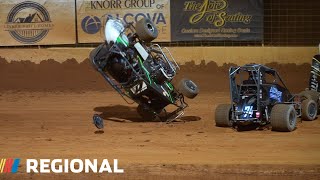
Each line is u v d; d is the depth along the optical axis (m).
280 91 22.25
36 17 37.53
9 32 37.53
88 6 37.47
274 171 15.61
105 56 22.84
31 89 32.94
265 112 21.44
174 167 16.12
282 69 36.84
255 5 37.38
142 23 22.70
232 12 37.38
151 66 22.84
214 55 37.19
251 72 21.12
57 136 21.12
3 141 20.30
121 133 21.59
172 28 37.41
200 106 27.86
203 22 37.41
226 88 33.09
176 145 19.38
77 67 36.78
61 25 37.59
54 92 32.16
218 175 15.36
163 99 23.23
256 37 37.53
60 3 37.53
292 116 21.38
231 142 19.73
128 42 22.80
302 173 15.46
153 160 17.20
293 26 40.50
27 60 37.22
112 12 37.31
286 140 19.94
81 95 31.25
